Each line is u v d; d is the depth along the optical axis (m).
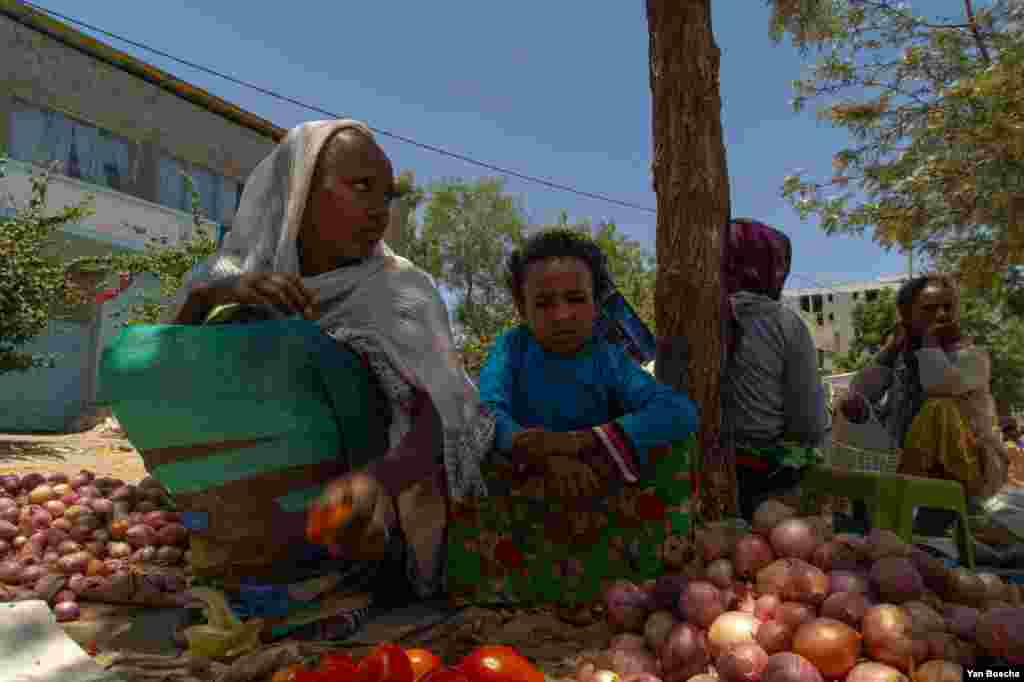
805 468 3.70
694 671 2.06
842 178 13.98
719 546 2.59
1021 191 12.07
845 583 2.13
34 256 12.41
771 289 4.12
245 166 20.56
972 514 4.64
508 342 3.24
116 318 17.72
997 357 26.61
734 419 3.90
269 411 2.39
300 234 2.77
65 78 16.88
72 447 12.12
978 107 12.21
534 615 2.86
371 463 2.37
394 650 1.72
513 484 2.91
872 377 5.14
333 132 2.75
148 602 2.99
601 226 29.33
